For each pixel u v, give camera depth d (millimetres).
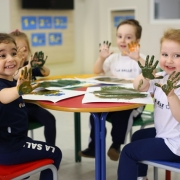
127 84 1842
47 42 4789
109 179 2023
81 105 1376
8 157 1327
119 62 2359
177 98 1304
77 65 5340
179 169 1313
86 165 2256
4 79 1380
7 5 4117
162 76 1431
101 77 2137
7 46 1386
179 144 1358
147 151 1369
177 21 4352
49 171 1458
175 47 1409
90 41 5266
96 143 1448
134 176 1419
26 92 1259
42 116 1948
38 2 4500
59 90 1671
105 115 1415
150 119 1972
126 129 1930
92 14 5160
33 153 1370
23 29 4453
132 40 2375
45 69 2115
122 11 4863
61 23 4938
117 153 1973
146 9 4594
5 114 1330
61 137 2822
